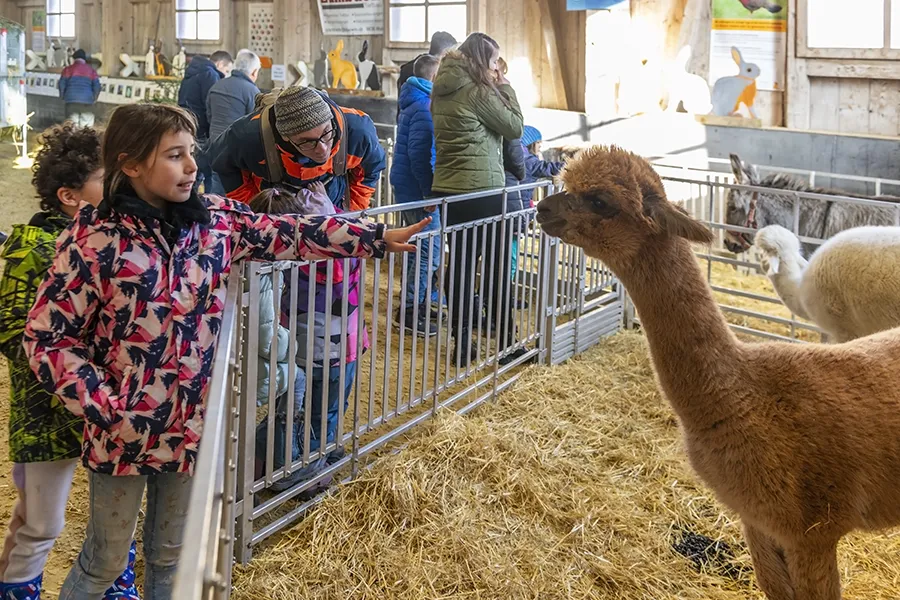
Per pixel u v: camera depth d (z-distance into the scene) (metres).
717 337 2.67
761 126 8.42
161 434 2.15
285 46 12.48
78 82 14.02
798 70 8.11
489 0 10.02
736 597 3.26
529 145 6.79
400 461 3.84
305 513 3.59
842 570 3.38
